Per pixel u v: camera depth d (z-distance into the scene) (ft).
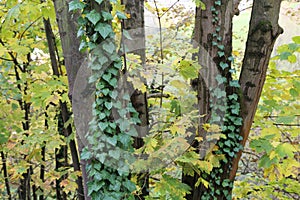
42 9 7.70
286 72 9.59
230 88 9.10
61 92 8.54
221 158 8.86
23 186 13.09
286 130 9.54
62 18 6.42
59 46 10.20
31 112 13.43
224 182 9.39
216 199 9.46
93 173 6.46
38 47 9.28
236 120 9.07
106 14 5.62
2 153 11.27
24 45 9.06
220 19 8.80
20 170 8.75
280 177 8.82
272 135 8.73
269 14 8.50
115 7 6.47
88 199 6.95
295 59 9.05
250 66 8.96
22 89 11.23
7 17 7.20
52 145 8.48
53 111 10.90
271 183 11.27
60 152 12.39
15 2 8.61
